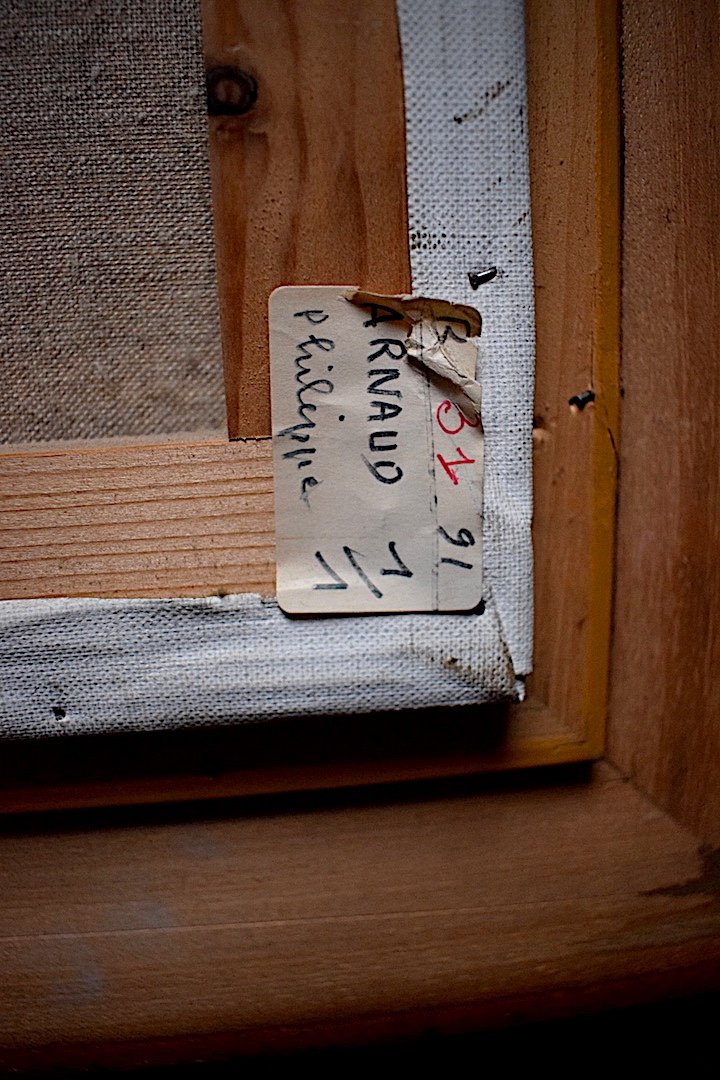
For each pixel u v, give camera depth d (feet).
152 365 0.73
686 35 0.73
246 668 0.72
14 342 0.73
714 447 0.75
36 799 0.74
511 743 0.75
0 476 0.73
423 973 0.75
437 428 0.72
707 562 0.75
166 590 0.73
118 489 0.73
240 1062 0.76
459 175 0.72
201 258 0.73
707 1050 0.82
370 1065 0.80
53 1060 0.75
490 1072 0.81
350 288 0.72
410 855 0.75
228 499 0.73
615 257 0.73
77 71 0.72
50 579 0.72
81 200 0.73
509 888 0.76
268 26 0.72
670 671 0.76
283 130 0.72
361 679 0.72
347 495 0.72
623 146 0.73
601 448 0.74
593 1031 0.82
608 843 0.76
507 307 0.72
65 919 0.75
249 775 0.74
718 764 0.76
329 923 0.75
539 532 0.74
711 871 0.76
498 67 0.71
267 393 0.73
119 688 0.72
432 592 0.72
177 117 0.72
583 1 0.72
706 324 0.74
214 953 0.75
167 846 0.75
